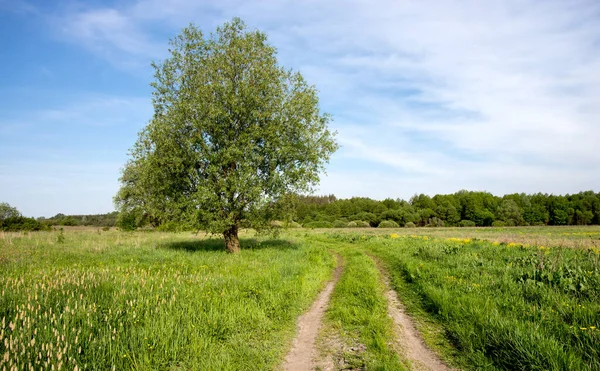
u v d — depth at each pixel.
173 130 17.50
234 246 18.69
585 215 100.69
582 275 9.67
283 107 18.61
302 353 6.47
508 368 5.44
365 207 107.62
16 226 44.38
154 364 5.46
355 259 17.78
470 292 9.29
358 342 6.81
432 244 21.61
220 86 17.55
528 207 104.19
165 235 34.25
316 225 83.81
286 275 12.12
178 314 7.05
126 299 7.72
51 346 4.88
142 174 17.75
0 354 4.86
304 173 18.39
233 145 16.98
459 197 108.88
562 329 6.29
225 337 6.75
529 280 9.49
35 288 7.70
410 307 9.27
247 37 19.05
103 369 5.06
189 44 18.72
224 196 17.42
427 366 5.75
